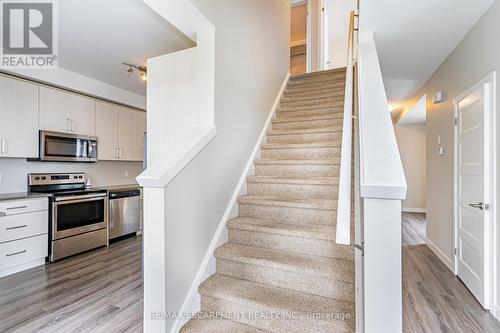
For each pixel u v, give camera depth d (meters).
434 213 3.69
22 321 2.03
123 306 2.25
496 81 2.11
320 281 1.70
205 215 1.98
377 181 1.05
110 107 4.39
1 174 3.34
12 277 2.84
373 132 1.39
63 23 2.50
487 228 2.25
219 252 2.00
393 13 2.21
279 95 3.83
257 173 2.88
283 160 2.79
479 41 2.33
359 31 2.51
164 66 2.41
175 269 1.63
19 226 3.00
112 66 3.54
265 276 1.86
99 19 2.44
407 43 2.76
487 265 2.24
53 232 3.30
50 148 3.46
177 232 1.66
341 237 1.11
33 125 3.33
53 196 3.31
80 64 3.46
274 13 3.62
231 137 2.42
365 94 1.74
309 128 3.25
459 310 2.21
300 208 2.21
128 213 4.43
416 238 4.46
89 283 2.70
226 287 1.82
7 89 3.08
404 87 4.28
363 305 1.16
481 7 2.14
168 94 2.38
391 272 1.03
